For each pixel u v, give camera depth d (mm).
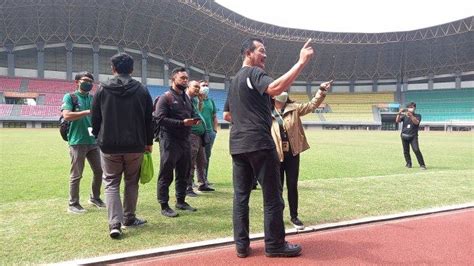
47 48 59250
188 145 6738
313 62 79188
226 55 72500
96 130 5477
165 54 67000
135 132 5438
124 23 58625
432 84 77625
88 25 57750
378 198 7973
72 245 4922
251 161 4566
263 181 4582
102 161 5527
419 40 72625
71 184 6656
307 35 73750
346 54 78188
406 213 6648
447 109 72438
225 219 6289
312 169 13828
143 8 56750
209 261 4512
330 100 81312
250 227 5855
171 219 6266
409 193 8523
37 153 18219
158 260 4531
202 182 8859
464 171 12438
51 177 11305
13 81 56062
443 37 70438
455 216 6590
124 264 4395
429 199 7887
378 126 72625
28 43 57938
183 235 5410
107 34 59969
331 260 4543
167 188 6559
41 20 54781
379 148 24391
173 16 59781
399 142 31016
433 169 13875
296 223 5820
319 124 74375
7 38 55344
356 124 73500
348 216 6527
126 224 5809
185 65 70250
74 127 6555
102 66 63500
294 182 5887
